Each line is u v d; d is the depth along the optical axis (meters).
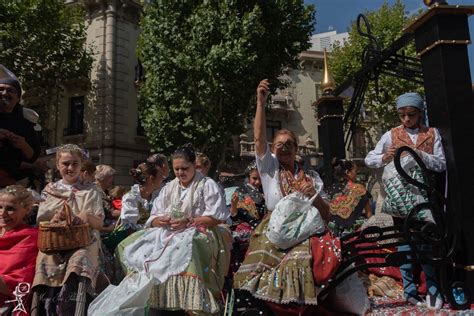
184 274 3.29
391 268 4.43
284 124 27.41
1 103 4.05
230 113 15.88
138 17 21.78
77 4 20.72
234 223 5.21
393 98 19.11
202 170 5.15
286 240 3.10
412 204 3.51
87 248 3.46
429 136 3.52
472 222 3.24
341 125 6.98
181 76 15.33
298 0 16.62
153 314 3.41
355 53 21.91
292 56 17.31
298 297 2.97
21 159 4.14
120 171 20.30
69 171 3.74
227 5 15.30
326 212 3.48
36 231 3.58
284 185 3.40
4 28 16.81
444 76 3.41
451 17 3.48
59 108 21.39
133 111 21.28
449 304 3.28
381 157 3.86
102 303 3.20
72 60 19.23
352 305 3.24
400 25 21.09
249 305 3.31
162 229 3.60
